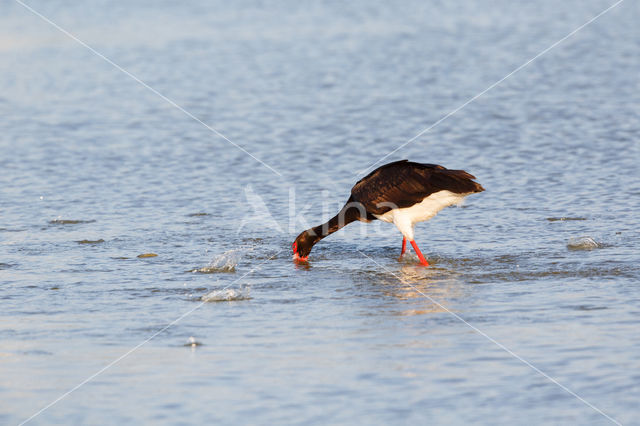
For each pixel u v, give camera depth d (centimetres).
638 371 924
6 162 2330
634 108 2764
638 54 3794
